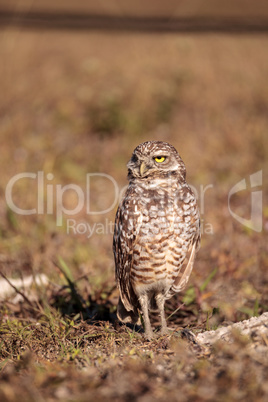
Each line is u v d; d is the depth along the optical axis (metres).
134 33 34.31
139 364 6.33
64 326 8.45
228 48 29.03
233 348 6.32
